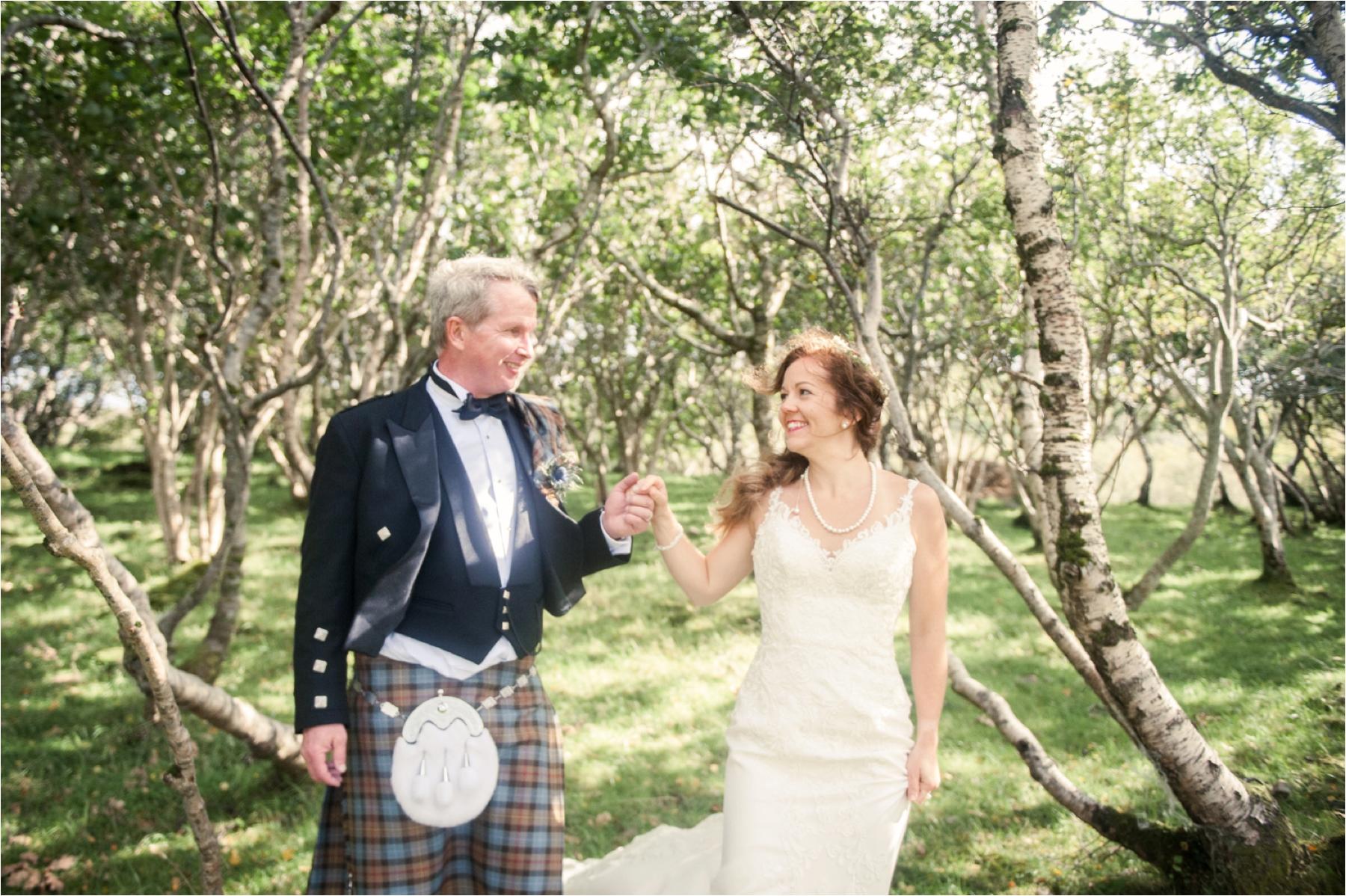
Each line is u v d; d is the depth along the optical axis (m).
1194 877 3.28
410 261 6.67
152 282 10.11
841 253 4.89
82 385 26.28
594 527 2.74
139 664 4.04
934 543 2.72
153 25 6.57
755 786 2.64
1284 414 10.40
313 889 2.48
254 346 10.38
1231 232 7.07
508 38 6.07
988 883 3.67
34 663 7.34
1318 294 6.56
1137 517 16.88
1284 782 4.00
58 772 5.28
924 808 4.43
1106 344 7.48
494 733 2.43
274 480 20.92
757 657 2.80
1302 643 7.20
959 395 12.30
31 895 3.88
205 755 5.48
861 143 5.15
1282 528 14.24
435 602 2.43
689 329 13.18
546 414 2.79
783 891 2.55
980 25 4.45
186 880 3.99
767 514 2.81
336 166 7.55
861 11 4.52
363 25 7.21
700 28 5.16
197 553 11.89
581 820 4.44
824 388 2.74
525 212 9.07
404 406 2.54
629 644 7.74
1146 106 5.81
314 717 2.29
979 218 5.94
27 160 7.79
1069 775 4.75
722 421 21.23
